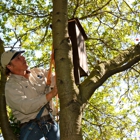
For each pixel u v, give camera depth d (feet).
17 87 11.82
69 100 10.14
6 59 12.29
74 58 11.65
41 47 27.25
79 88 10.71
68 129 9.70
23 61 12.42
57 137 11.96
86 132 25.35
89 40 26.63
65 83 10.39
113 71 11.37
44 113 11.93
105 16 27.12
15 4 24.02
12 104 11.54
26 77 12.48
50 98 11.07
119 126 24.61
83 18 24.86
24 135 11.55
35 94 12.16
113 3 26.40
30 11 24.77
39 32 26.50
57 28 11.44
